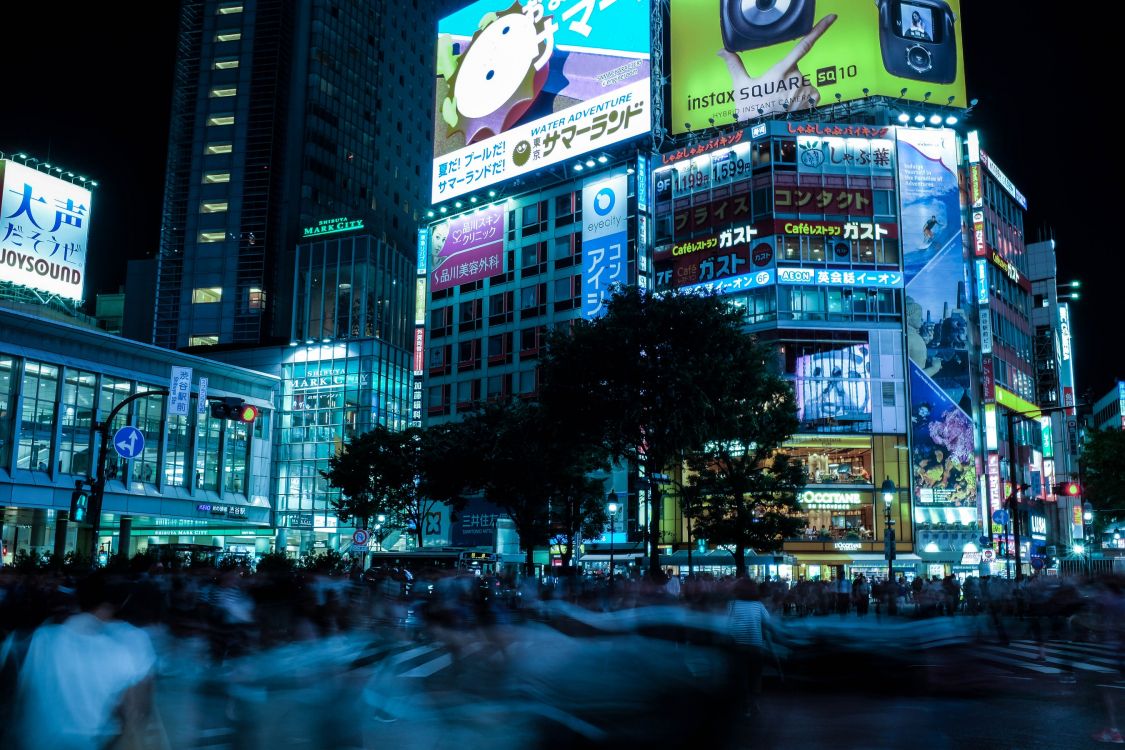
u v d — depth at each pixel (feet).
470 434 165.99
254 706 34.19
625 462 229.86
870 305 226.99
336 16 404.16
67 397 224.12
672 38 251.60
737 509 140.05
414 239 438.81
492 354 273.75
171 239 375.45
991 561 215.31
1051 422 314.76
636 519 224.33
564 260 261.24
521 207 275.18
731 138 239.50
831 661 49.32
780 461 142.10
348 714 32.30
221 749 34.19
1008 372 268.21
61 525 110.73
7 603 37.81
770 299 226.17
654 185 249.34
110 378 237.04
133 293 401.70
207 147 379.96
